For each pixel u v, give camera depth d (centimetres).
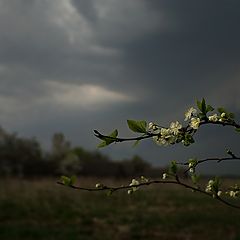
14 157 4962
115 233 1711
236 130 221
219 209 2144
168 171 234
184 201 2505
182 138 222
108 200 2470
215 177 231
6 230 1697
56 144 5291
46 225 1852
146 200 2489
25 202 2359
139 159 4675
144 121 224
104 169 4934
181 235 1677
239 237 1545
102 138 224
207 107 223
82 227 1822
